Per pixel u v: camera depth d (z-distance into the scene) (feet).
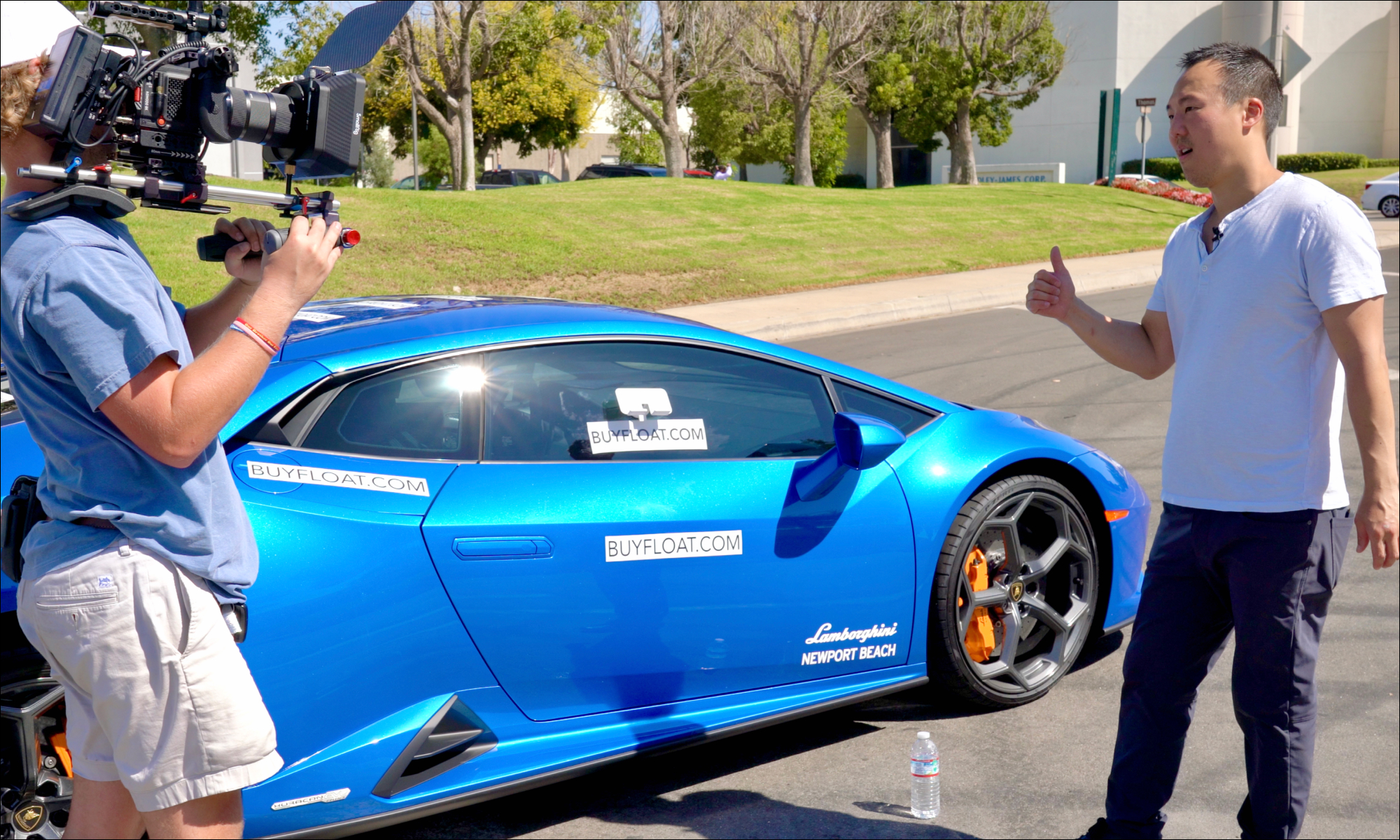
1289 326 7.69
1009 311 42.96
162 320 5.46
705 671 9.80
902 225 65.31
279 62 50.78
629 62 86.79
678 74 90.53
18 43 5.33
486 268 45.91
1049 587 12.19
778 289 47.24
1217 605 8.36
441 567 8.50
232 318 6.51
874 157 167.43
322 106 5.73
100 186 5.35
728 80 104.37
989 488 11.30
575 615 9.06
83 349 5.16
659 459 9.75
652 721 9.61
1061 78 155.33
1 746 8.05
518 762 8.95
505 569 8.75
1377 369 7.39
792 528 10.06
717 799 9.85
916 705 11.76
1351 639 13.33
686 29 88.22
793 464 10.35
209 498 5.72
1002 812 9.62
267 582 7.79
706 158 156.46
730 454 10.13
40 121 5.24
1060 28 153.69
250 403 8.21
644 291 45.16
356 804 8.25
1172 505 8.36
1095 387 27.91
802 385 10.87
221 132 5.58
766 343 10.82
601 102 134.51
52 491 5.60
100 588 5.41
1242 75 7.75
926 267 53.83
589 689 9.29
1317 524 7.79
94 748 5.79
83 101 5.26
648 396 9.87
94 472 5.44
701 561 9.61
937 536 10.83
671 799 9.87
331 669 8.05
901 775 10.28
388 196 55.62
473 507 8.72
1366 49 155.43
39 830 8.09
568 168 207.21
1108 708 11.61
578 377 9.61
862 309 40.57
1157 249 64.85
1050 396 26.94
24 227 5.37
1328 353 7.72
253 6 48.11
